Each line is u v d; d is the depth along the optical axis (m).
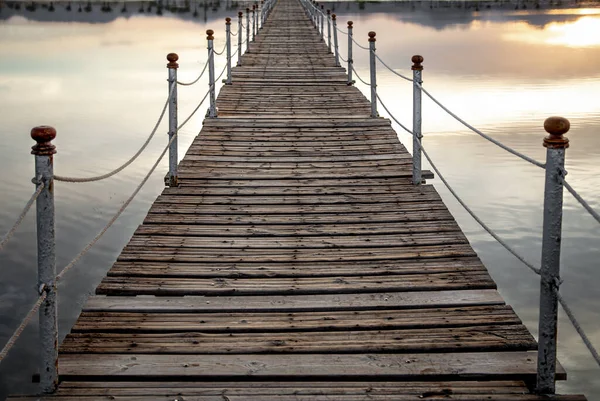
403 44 25.33
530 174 8.71
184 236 4.71
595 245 6.44
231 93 10.03
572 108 12.81
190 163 6.47
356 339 3.32
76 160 9.55
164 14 43.66
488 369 3.04
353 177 6.07
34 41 27.59
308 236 4.71
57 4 53.94
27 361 4.41
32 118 12.60
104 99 14.81
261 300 3.75
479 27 33.19
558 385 4.23
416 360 3.13
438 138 10.80
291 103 9.28
